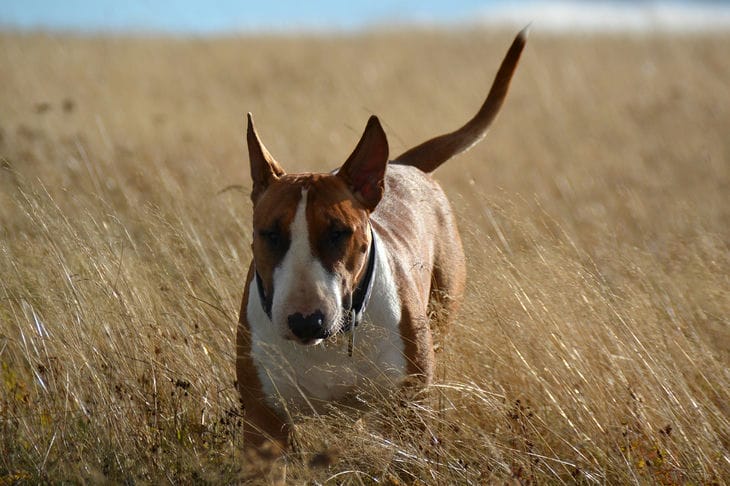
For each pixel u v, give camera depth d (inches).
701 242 422.6
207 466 291.4
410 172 368.8
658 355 337.1
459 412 322.0
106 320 338.6
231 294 374.0
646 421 316.2
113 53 1161.4
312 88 1033.5
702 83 1063.6
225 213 448.8
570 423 314.3
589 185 653.9
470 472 292.0
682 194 618.5
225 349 343.9
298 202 270.1
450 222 371.2
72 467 287.6
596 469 302.0
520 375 337.1
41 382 317.1
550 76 1094.4
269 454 284.2
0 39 1164.5
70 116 765.9
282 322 262.4
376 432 307.9
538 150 765.9
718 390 339.9
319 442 300.8
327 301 263.7
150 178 510.9
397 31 1439.5
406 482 299.0
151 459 294.5
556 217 550.3
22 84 922.1
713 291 376.2
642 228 529.7
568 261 367.6
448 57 1254.3
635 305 357.4
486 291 349.4
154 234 385.1
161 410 317.7
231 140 741.9
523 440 306.3
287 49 1246.3
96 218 411.2
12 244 388.2
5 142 613.3
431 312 332.8
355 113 875.4
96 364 323.3
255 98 972.6
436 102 951.6
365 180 290.4
